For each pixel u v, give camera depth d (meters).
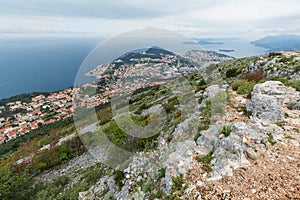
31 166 10.09
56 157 10.45
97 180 6.71
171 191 3.29
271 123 5.14
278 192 2.94
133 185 4.61
